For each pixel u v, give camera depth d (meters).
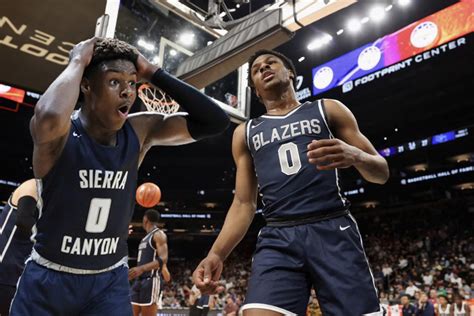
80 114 1.78
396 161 20.69
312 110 2.26
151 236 5.29
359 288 1.89
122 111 1.69
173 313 10.88
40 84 4.39
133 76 1.72
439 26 13.08
